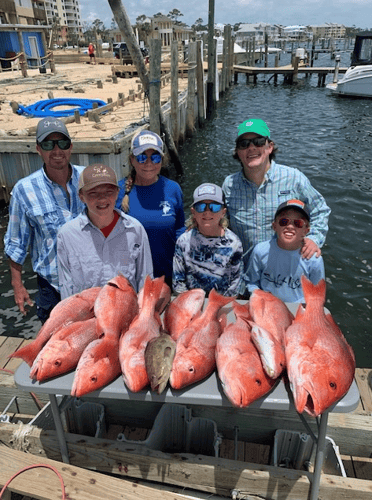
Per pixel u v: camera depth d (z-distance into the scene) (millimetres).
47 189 3033
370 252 6551
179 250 2805
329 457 2381
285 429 2535
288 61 51469
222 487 2148
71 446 2260
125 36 8609
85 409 2625
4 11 25219
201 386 1695
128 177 3207
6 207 8594
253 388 1544
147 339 1761
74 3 116875
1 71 21781
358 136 13828
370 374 3148
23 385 1729
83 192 2258
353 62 21297
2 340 3668
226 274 2762
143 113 10500
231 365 1599
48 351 1736
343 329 4957
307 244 2658
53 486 2029
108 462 2240
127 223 2506
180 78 19844
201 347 1735
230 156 12086
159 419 2355
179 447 2539
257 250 2812
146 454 2201
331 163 11000
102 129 8781
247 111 19016
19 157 8109
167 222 3152
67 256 2498
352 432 2508
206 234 2674
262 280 2865
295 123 16094
